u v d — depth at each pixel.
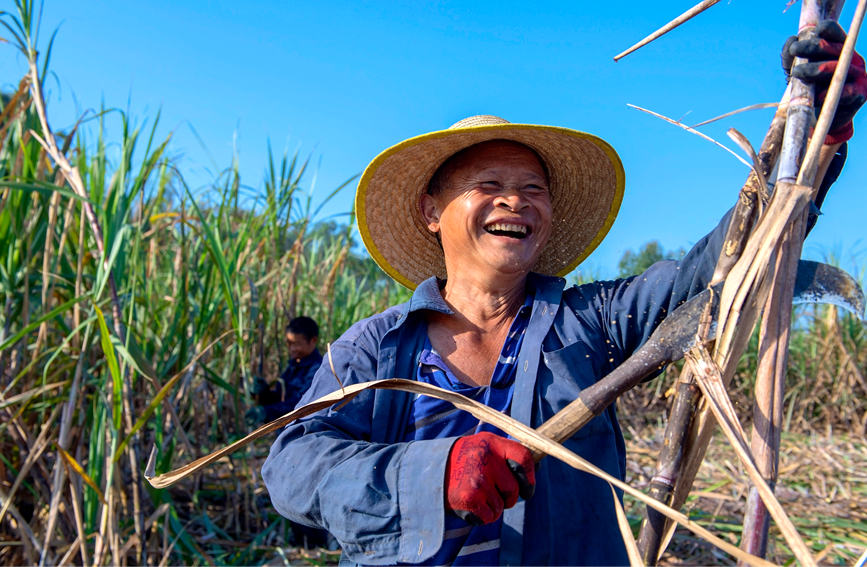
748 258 1.14
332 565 3.90
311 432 1.43
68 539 3.35
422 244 2.09
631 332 1.60
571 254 2.08
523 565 1.39
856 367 7.21
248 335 4.97
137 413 3.76
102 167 3.33
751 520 1.09
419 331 1.62
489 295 1.67
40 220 3.28
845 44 1.08
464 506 1.11
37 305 3.34
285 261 5.43
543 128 1.65
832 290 1.21
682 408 1.21
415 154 1.77
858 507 4.68
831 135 1.21
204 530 4.19
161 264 4.97
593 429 1.49
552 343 1.56
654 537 1.19
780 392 1.10
